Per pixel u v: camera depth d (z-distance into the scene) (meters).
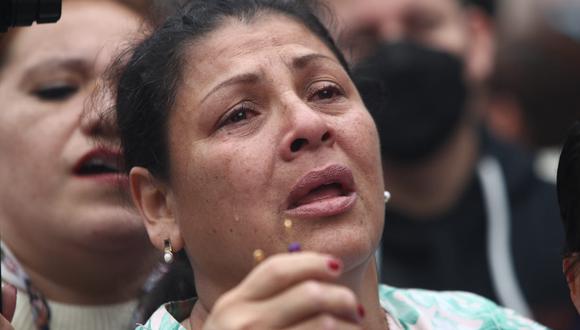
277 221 3.02
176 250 3.28
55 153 3.83
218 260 3.12
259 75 3.14
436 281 4.92
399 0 5.16
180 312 3.36
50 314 3.88
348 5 5.21
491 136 5.28
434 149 5.08
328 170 3.04
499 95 5.94
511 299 4.88
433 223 5.01
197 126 3.15
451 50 5.17
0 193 3.91
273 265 2.55
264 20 3.29
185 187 3.16
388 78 5.08
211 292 3.20
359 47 4.93
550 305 4.90
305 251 2.98
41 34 3.93
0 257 3.88
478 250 5.00
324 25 3.62
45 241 3.87
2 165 3.90
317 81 3.22
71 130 3.83
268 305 2.53
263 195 3.03
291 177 3.03
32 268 3.92
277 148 3.05
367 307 3.23
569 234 3.16
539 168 5.38
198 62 3.21
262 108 3.14
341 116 3.18
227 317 2.55
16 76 3.91
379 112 3.88
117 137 3.65
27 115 3.86
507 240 4.97
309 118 3.03
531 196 5.06
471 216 5.04
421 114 5.08
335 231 2.99
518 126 5.93
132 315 3.88
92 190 3.80
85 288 3.94
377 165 3.17
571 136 3.14
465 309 3.59
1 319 3.12
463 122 5.16
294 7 3.39
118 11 4.05
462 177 5.08
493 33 5.70
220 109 3.13
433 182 5.04
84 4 4.03
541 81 5.81
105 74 3.64
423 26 5.21
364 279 3.23
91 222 3.79
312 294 2.49
